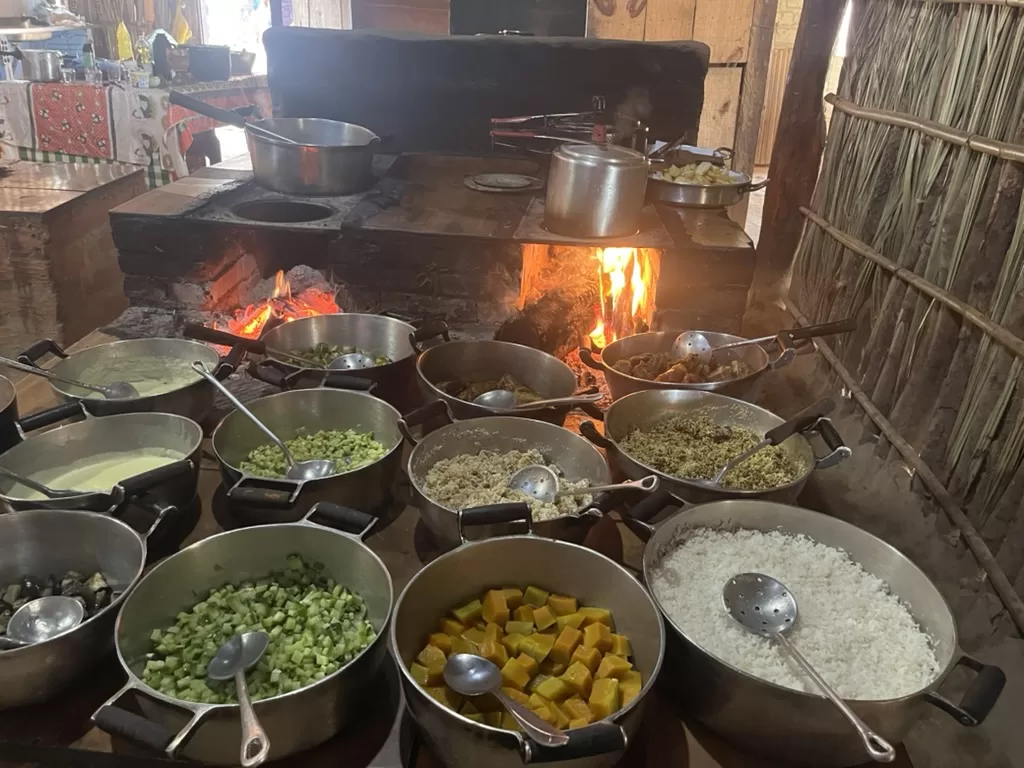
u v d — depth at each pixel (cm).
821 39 271
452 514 120
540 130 267
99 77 419
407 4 387
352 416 159
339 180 238
